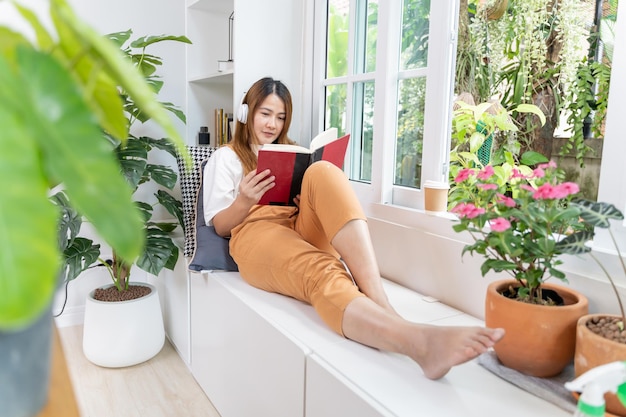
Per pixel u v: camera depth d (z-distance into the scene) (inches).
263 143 80.5
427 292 65.6
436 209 66.2
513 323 42.8
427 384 41.8
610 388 30.9
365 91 81.9
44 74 13.2
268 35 89.7
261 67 90.0
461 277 60.0
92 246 83.9
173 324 90.4
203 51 105.6
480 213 42.9
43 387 16.3
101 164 13.3
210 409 70.6
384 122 75.3
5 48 15.5
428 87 69.0
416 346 43.2
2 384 14.7
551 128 75.1
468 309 59.3
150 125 102.8
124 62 14.7
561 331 41.5
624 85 46.7
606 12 67.9
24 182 12.0
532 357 42.3
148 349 82.8
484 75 82.2
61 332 95.7
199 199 80.0
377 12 77.0
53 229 12.4
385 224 72.7
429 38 68.5
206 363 74.0
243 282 68.4
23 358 15.2
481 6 80.6
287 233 65.2
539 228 40.8
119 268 85.6
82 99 13.4
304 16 92.4
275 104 78.9
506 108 80.6
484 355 47.2
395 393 39.9
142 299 82.4
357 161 85.1
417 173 73.9
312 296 55.2
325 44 89.5
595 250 48.6
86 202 12.8
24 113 12.3
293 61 92.8
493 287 46.9
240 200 68.0
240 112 79.1
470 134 79.8
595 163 69.3
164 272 94.0
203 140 105.1
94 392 73.8
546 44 75.7
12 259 11.6
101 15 97.5
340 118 88.0
